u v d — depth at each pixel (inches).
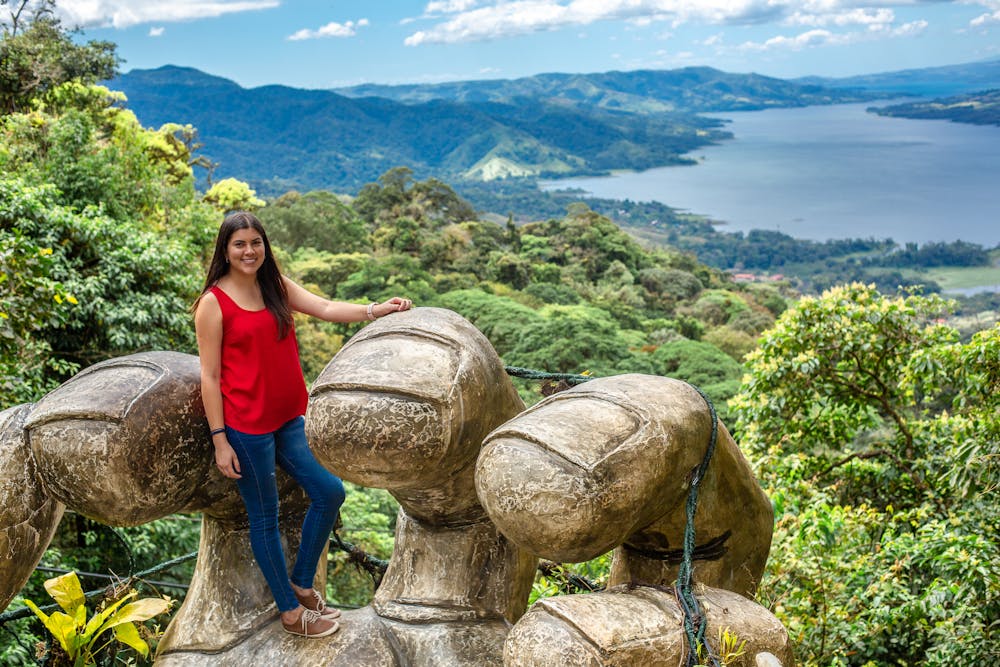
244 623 94.7
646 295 2874.0
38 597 275.4
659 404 79.0
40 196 390.3
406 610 92.9
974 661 183.6
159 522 325.7
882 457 292.4
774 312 2952.8
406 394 76.8
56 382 327.6
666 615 76.6
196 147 1541.6
